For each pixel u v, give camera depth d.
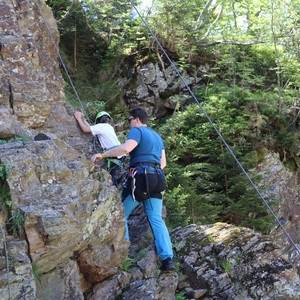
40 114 5.46
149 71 12.63
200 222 9.53
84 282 4.25
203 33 13.78
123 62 12.78
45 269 3.70
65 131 5.64
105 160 5.62
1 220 3.53
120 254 4.38
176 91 12.88
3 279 3.29
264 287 4.79
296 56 13.92
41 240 3.55
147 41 12.73
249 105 12.72
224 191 11.06
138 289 4.42
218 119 11.70
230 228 5.68
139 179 4.57
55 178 3.87
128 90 12.44
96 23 12.74
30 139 4.56
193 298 4.83
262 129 12.81
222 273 5.01
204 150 11.64
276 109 13.12
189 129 11.88
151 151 4.65
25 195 3.66
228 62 13.30
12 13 5.97
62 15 11.80
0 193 3.60
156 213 4.68
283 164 12.79
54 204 3.74
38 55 6.12
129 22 13.16
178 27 12.92
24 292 3.35
